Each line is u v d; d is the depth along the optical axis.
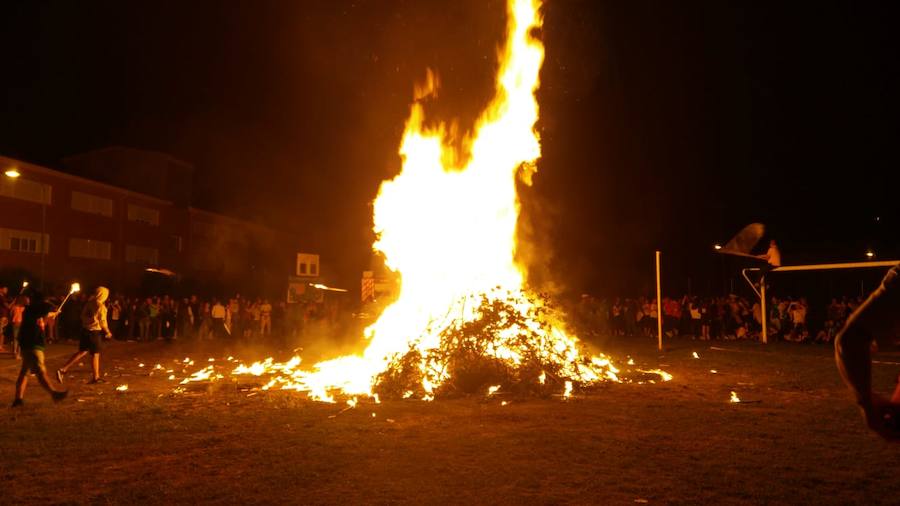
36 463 6.89
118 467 6.75
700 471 6.46
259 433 8.28
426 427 8.64
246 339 29.20
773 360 17.17
